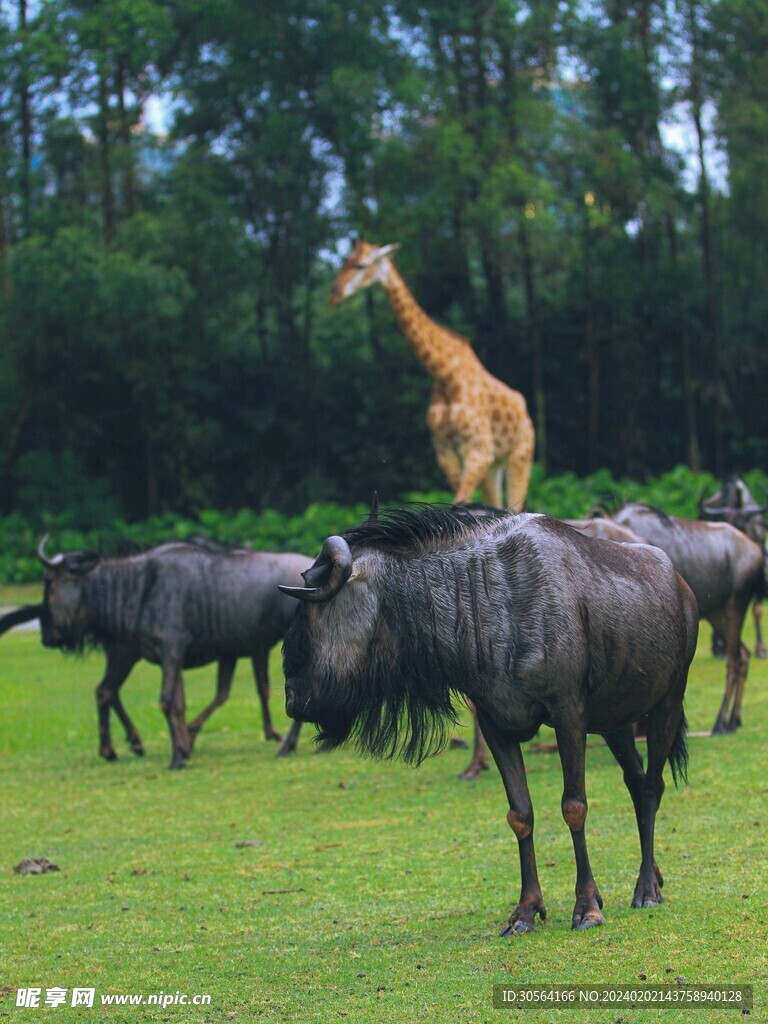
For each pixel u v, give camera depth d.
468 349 37.06
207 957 10.77
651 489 61.41
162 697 21.84
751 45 72.50
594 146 68.38
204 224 68.81
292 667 10.25
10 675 36.22
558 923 10.66
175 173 69.38
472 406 36.03
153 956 10.91
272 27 69.56
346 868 13.67
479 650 10.22
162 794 19.23
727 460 80.12
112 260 63.41
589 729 11.02
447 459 37.09
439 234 71.75
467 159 65.06
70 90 69.94
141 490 75.75
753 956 9.35
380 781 19.14
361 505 70.62
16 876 14.38
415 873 13.20
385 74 69.12
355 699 10.19
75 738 25.31
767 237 75.00
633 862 12.74
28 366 71.00
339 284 35.50
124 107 71.50
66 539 62.78
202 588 22.20
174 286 63.44
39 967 10.77
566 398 80.56
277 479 77.69
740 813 14.66
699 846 13.20
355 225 69.19
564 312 79.88
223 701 23.16
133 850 15.45
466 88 70.56
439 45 69.50
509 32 67.38
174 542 22.83
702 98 71.88
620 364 77.00
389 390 74.56
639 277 73.50
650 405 79.00
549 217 64.94
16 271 64.25
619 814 15.21
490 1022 8.48
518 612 10.24
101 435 73.75
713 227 76.75
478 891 12.22
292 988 9.70
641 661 10.73
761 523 29.45
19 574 59.03
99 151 71.62
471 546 10.50
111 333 70.88
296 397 75.31
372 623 10.19
